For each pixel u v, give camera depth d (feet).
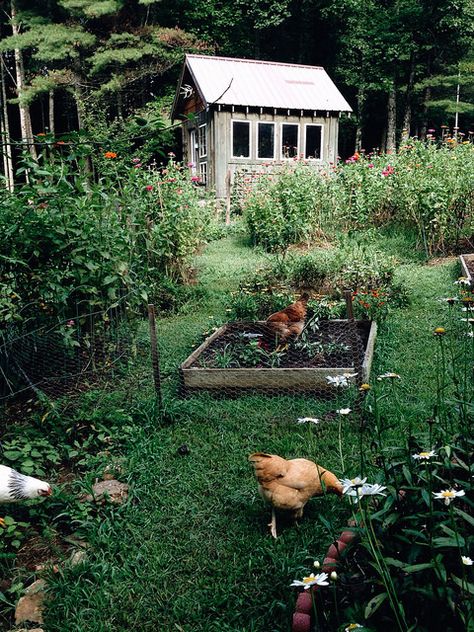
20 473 11.27
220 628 8.08
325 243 34.83
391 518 6.74
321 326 20.72
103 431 14.07
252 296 24.64
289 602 8.14
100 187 17.44
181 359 18.63
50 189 16.20
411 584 6.29
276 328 18.16
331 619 6.88
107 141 13.62
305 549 9.42
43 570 9.57
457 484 7.68
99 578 9.23
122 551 9.91
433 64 90.17
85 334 17.35
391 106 88.07
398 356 17.90
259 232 36.37
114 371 17.29
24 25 78.33
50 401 14.69
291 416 14.53
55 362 16.96
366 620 6.40
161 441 13.75
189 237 28.58
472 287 20.79
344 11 89.81
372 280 24.84
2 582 9.44
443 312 21.72
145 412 14.89
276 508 10.00
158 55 74.95
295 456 12.57
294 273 26.45
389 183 35.06
